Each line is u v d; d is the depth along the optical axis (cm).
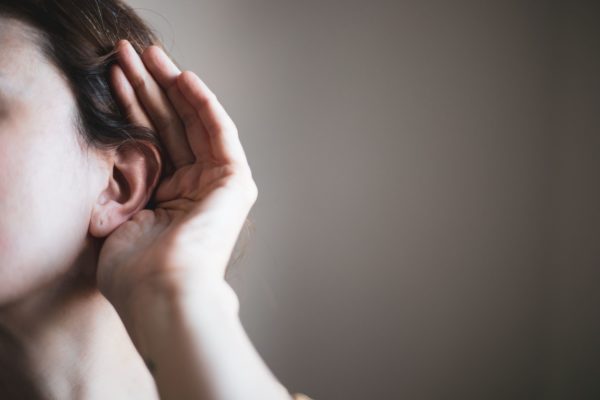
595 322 144
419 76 151
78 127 57
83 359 60
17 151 53
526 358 147
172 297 48
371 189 152
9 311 55
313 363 153
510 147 148
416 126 151
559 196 146
